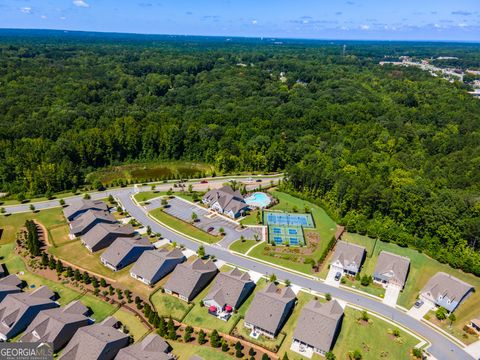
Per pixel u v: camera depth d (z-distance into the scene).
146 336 60.72
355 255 81.88
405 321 68.44
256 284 77.12
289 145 154.50
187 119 181.25
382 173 124.25
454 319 68.56
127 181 127.25
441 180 120.44
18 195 111.25
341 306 71.44
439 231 92.38
